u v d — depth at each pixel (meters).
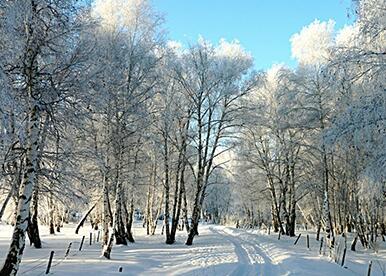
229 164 47.31
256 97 35.62
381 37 13.24
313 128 26.61
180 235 39.09
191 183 41.53
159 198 40.31
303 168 32.78
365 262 20.62
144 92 21.41
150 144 27.94
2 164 11.94
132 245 27.53
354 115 12.42
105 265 16.61
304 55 27.94
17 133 9.34
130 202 30.67
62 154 13.88
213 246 27.36
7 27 9.00
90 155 15.70
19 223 11.96
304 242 31.48
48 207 26.61
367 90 12.88
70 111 13.15
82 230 42.44
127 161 22.95
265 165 37.31
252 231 46.47
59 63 12.77
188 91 29.56
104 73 15.72
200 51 29.67
